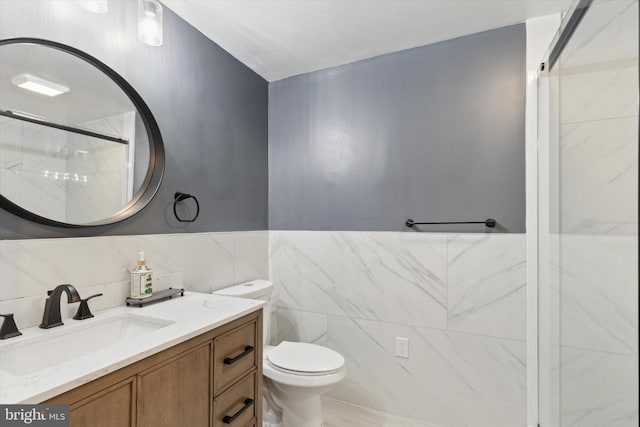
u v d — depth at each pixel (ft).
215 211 6.85
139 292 4.89
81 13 4.58
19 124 3.93
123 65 5.11
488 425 6.40
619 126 3.10
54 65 4.29
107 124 4.86
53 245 4.15
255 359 4.92
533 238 6.16
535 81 6.22
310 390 5.64
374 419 7.12
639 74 2.71
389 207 7.33
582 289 4.05
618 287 3.14
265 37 6.80
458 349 6.66
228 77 7.34
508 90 6.43
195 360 3.83
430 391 6.86
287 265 8.36
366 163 7.59
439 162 6.93
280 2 5.74
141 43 5.40
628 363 2.98
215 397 4.11
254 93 8.21
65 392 2.59
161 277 5.53
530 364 6.13
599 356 3.62
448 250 6.79
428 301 6.93
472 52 6.73
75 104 4.49
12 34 3.87
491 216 6.49
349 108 7.82
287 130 8.52
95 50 4.73
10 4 3.86
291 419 5.96
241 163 7.68
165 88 5.79
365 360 7.45
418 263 7.04
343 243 7.76
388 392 7.21
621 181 3.05
